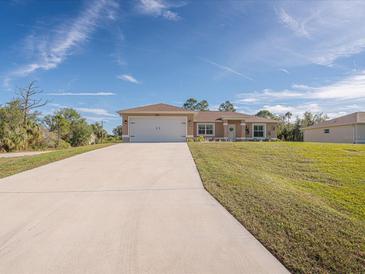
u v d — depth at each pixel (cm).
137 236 338
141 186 609
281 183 687
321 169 893
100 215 417
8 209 449
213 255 288
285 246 307
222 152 1230
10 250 301
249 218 399
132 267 263
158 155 1133
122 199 506
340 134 2658
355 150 1281
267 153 1211
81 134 2862
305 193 598
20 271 257
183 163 923
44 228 365
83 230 357
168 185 618
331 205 528
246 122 2633
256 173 788
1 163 955
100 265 267
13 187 606
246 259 279
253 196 518
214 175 715
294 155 1155
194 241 323
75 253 292
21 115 2089
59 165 903
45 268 262
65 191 568
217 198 506
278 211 431
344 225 373
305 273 252
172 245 312
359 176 794
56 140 2386
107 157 1086
